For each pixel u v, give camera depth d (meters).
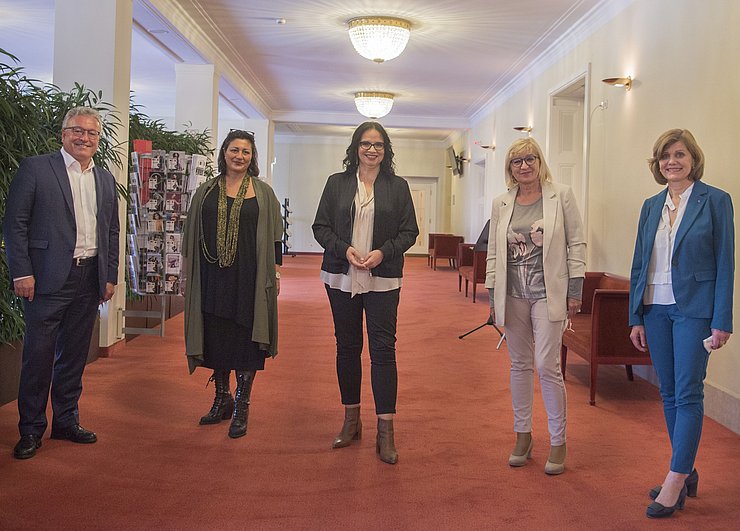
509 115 11.80
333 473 3.36
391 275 3.54
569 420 4.41
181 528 2.73
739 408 4.17
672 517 2.94
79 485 3.13
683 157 3.02
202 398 4.69
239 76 11.77
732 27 4.49
